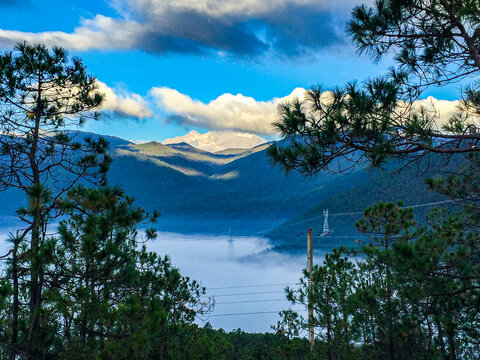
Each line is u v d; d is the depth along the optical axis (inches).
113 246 153.8
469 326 180.5
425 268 152.9
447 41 157.2
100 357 147.4
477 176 199.2
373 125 129.5
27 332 158.4
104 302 157.5
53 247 144.9
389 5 155.2
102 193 179.0
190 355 329.4
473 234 206.2
